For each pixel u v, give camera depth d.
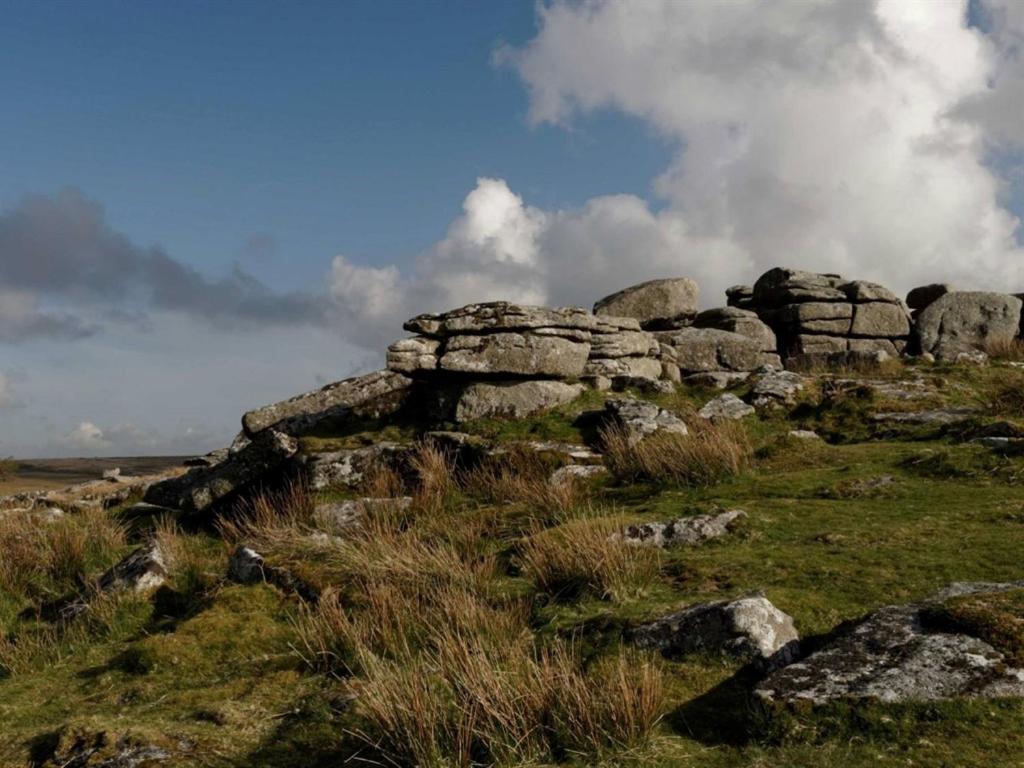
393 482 16.33
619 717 7.86
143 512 18.03
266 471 17.31
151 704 9.78
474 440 16.89
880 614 9.12
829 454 15.13
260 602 11.48
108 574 13.07
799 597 9.77
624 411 16.92
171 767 8.27
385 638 10.16
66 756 8.74
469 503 15.26
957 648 8.16
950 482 13.23
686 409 17.86
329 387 20.02
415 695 8.21
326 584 11.59
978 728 7.19
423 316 18.88
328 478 16.70
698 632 9.23
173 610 12.21
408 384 19.23
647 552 11.42
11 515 17.38
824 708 7.68
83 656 11.20
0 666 11.20
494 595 11.03
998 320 25.77
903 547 10.83
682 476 14.62
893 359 22.39
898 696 7.65
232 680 10.12
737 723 8.01
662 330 25.12
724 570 10.66
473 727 8.12
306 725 9.03
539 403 18.14
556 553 11.39
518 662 9.07
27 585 13.74
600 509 13.74
